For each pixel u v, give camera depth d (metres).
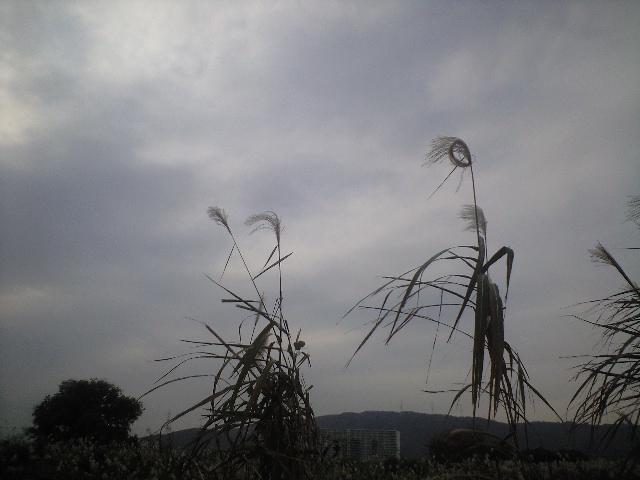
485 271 3.32
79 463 7.64
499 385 2.97
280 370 4.37
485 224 3.88
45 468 7.11
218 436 4.05
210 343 4.25
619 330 3.88
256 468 4.20
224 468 4.11
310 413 4.51
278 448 4.16
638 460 3.01
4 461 6.86
